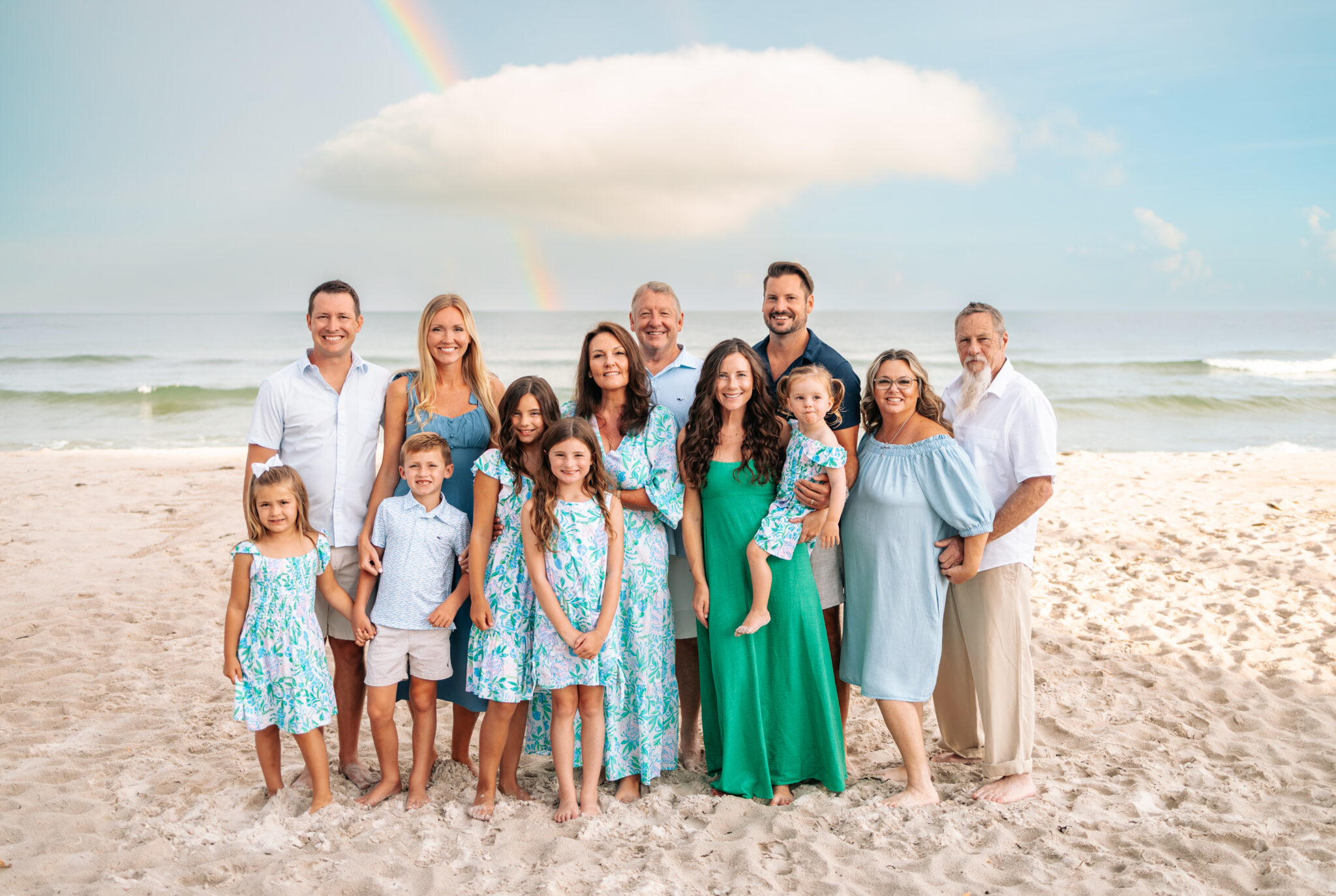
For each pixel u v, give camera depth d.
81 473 12.27
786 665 3.62
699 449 3.62
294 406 3.68
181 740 4.25
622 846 3.23
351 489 3.75
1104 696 4.77
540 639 3.46
